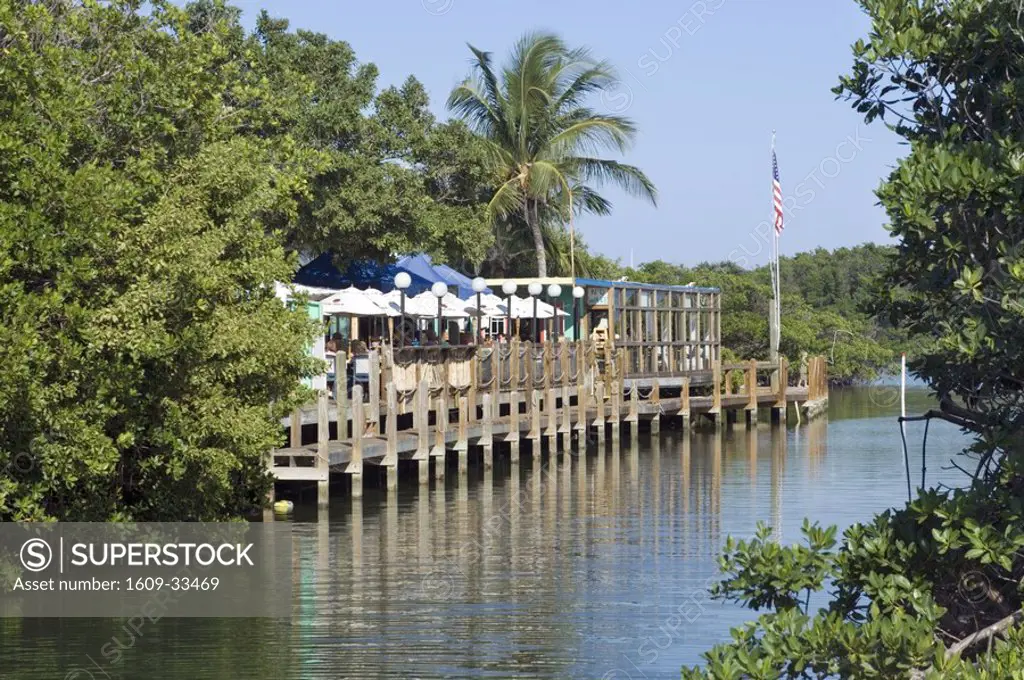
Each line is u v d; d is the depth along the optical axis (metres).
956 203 8.78
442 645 18.28
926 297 9.31
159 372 20.84
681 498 35.09
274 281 23.36
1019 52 9.23
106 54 21.62
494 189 61.06
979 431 9.19
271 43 46.78
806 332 84.69
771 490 36.84
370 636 18.80
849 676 8.55
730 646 9.17
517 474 41.62
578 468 43.72
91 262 18.17
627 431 60.16
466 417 39.09
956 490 9.01
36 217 16.98
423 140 50.09
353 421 32.97
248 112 24.80
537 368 46.06
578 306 57.84
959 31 9.30
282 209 22.97
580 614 20.25
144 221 19.97
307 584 22.59
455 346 39.84
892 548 9.60
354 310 39.47
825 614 9.31
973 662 9.30
